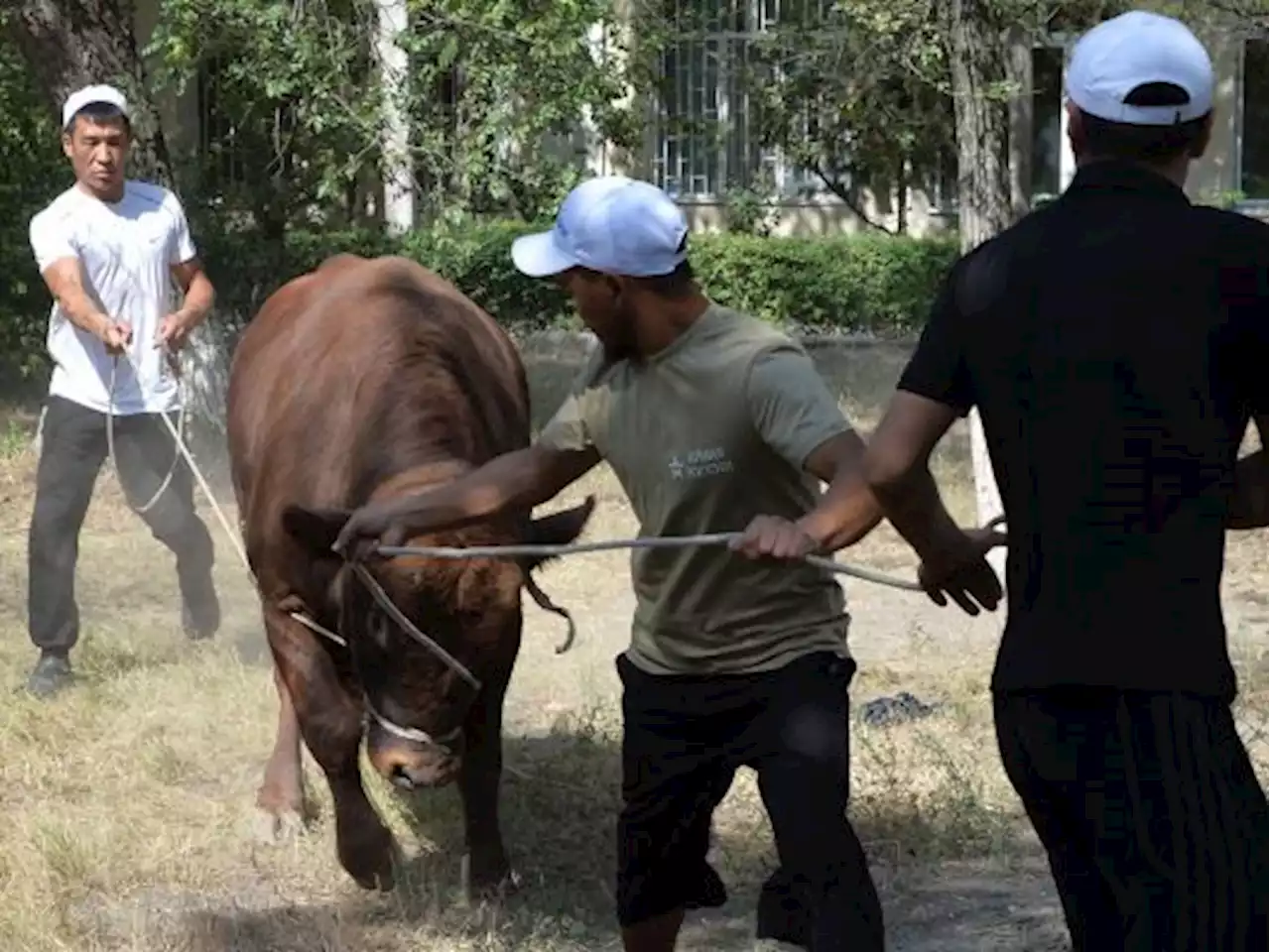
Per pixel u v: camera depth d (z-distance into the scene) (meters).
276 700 8.48
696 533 4.63
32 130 17.33
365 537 5.01
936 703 8.50
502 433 6.21
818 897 4.46
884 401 18.38
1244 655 9.22
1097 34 3.86
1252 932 3.58
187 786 7.49
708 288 24.05
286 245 17.84
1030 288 3.77
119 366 8.85
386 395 5.85
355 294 6.57
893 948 5.85
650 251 4.50
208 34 14.17
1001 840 6.73
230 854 6.74
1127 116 3.77
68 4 13.61
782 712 4.58
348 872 6.12
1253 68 24.25
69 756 7.81
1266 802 3.73
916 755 7.68
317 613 5.96
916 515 4.04
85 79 13.70
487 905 6.12
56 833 6.67
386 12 14.70
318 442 5.99
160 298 8.97
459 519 4.94
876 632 10.05
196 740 7.99
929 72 13.91
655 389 4.61
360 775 6.12
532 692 8.84
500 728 6.10
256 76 14.30
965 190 10.32
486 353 6.57
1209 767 3.63
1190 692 3.66
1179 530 3.68
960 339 3.87
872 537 12.40
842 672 4.66
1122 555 3.68
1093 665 3.67
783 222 26.72
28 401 17.77
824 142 22.12
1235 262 3.71
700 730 4.75
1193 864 3.59
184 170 17.55
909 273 23.70
